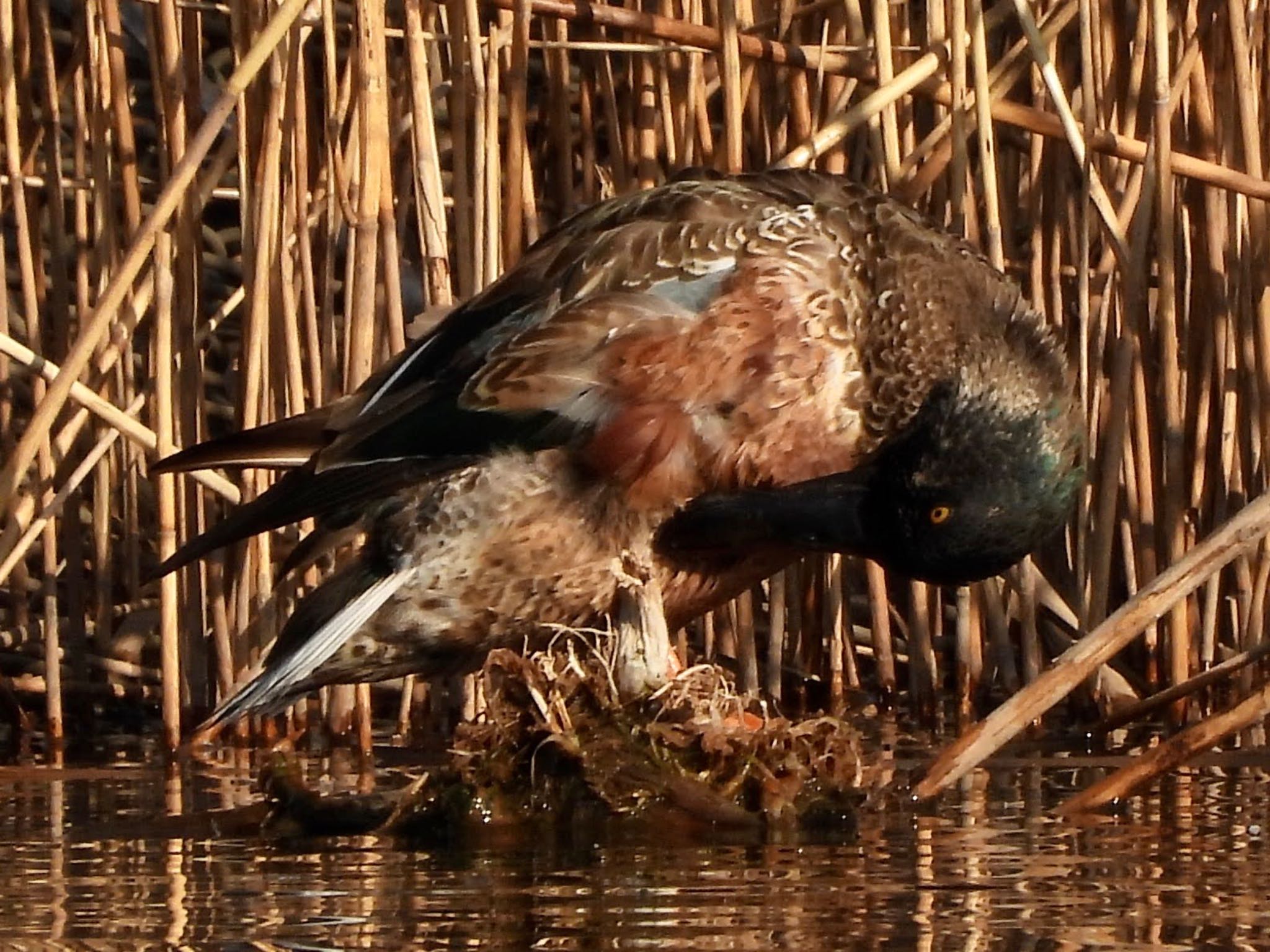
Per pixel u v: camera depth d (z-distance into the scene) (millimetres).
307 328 11375
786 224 9406
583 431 9312
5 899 7188
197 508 11758
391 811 8867
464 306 9891
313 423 9875
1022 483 9461
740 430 9336
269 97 10766
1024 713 8961
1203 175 11211
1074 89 12312
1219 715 8828
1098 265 12047
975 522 9438
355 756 10852
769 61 11719
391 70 13531
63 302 12375
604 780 8586
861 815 8703
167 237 10930
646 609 9367
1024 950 6293
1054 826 8398
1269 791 9195
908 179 11883
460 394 9461
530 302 9641
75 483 11430
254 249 11086
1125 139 11328
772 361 9281
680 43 11461
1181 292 12109
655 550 9570
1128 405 11531
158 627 12859
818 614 12703
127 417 11156
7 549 11391
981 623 12453
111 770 10453
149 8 11750
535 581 9453
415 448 9500
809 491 9539
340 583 9656
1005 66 11656
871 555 9719
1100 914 6762
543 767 8656
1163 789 9305
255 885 7410
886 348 9453
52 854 8094
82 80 12648
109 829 8680
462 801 8609
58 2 15164
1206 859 7672
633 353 9250
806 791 8594
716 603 9938
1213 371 12094
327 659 9500
